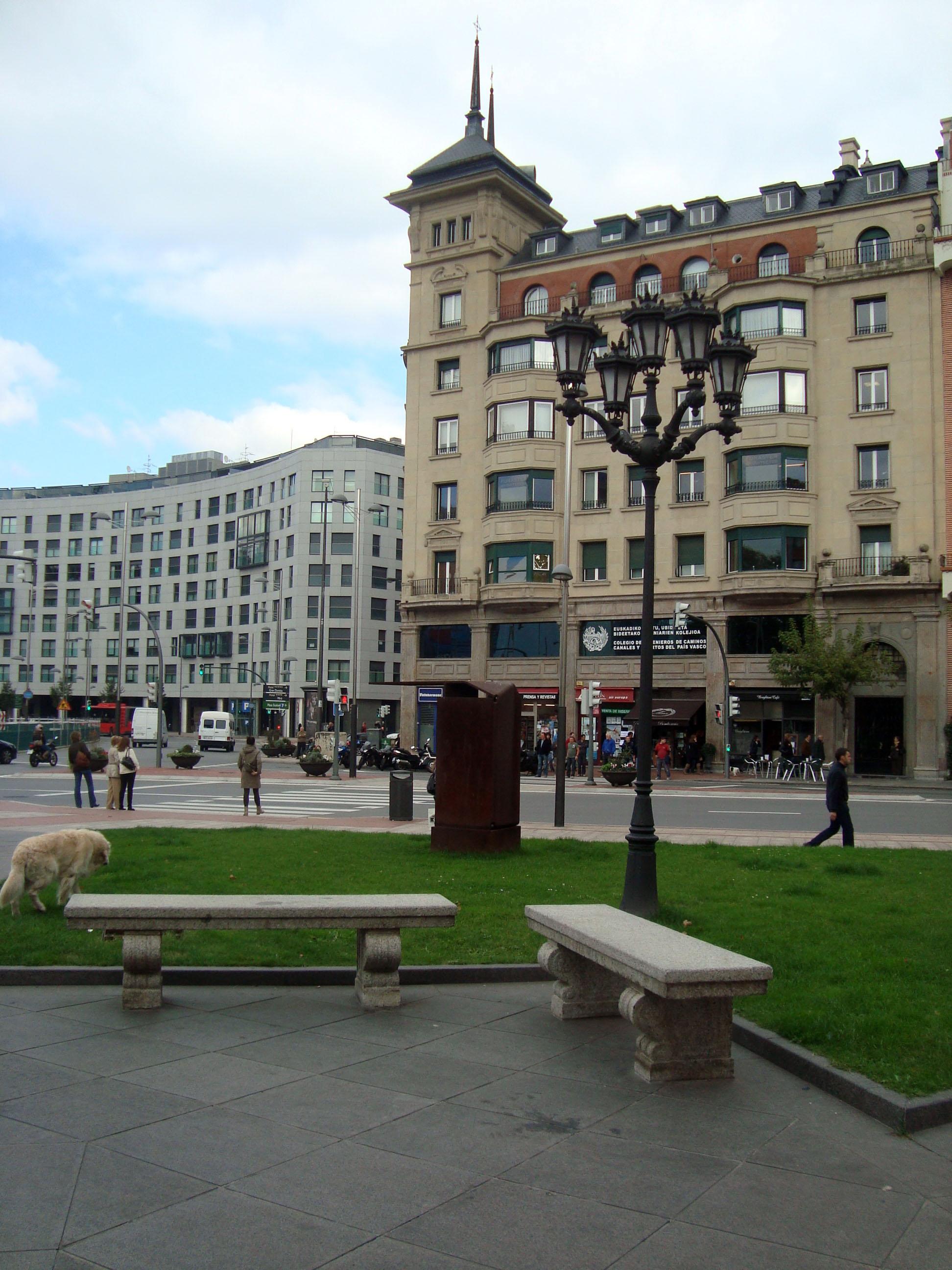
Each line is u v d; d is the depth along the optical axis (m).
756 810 26.64
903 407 41.88
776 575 42.09
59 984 7.46
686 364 10.63
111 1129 4.74
